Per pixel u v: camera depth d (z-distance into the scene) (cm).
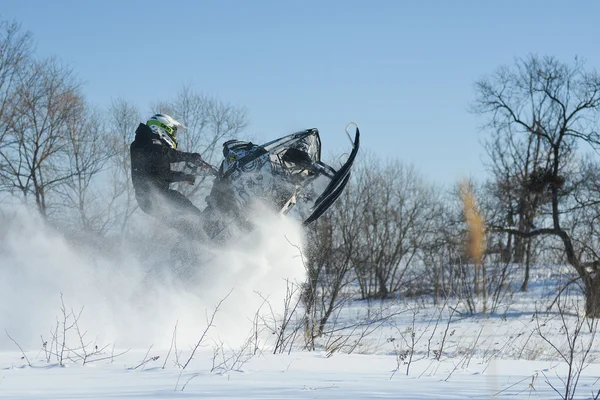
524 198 8094
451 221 7200
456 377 1555
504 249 7300
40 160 8256
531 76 8694
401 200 9819
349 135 2431
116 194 7138
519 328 4819
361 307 6588
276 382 1334
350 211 8412
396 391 1242
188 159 2459
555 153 8281
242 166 2416
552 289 7762
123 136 8194
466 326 5044
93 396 1130
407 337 4081
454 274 6988
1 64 8319
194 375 1420
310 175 2448
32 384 1276
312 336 2512
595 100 8256
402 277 9512
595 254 6544
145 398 1113
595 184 7744
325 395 1166
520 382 1481
